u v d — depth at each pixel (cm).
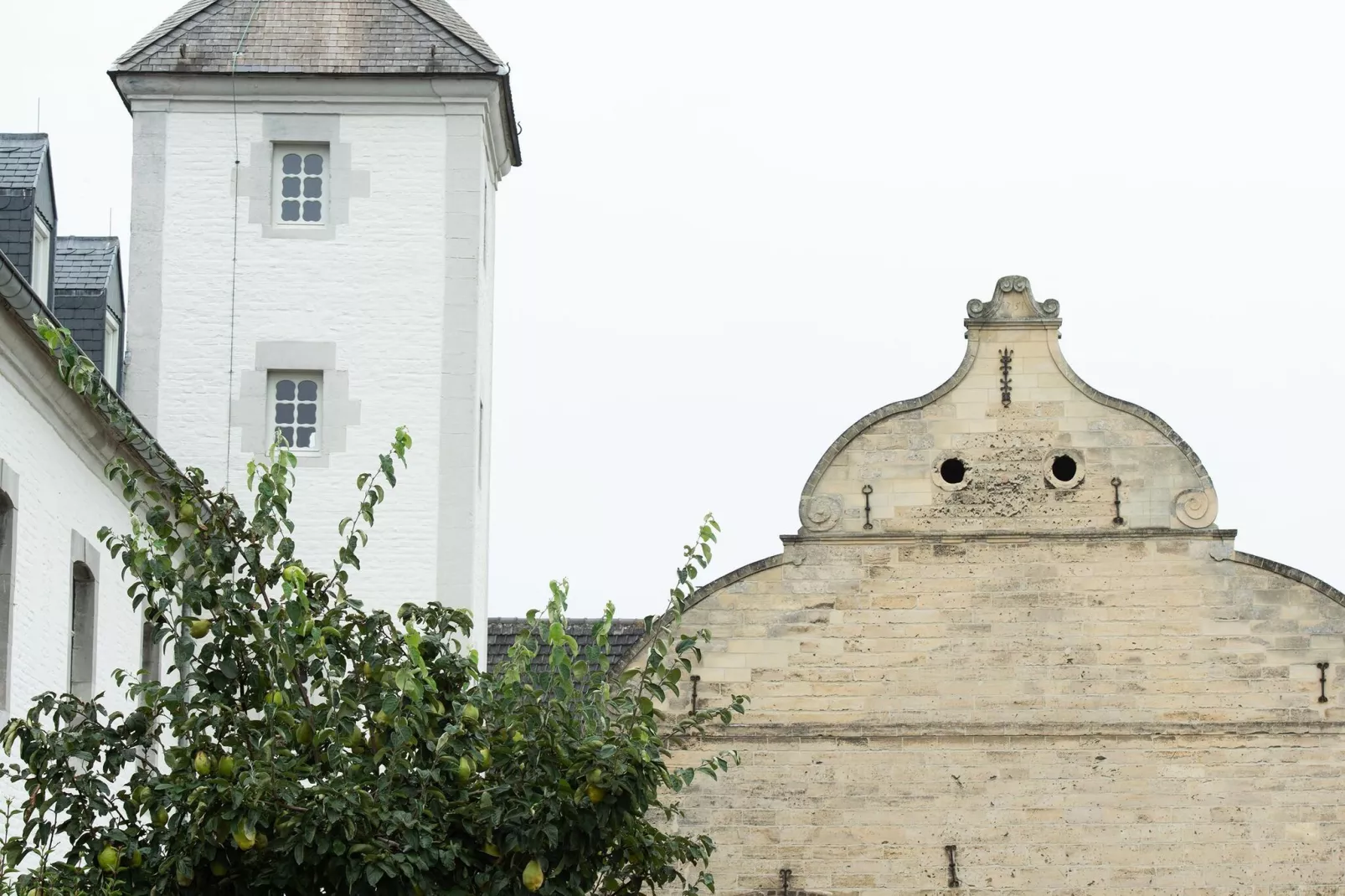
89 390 2069
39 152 3256
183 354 3966
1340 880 3897
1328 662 3956
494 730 2114
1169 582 3994
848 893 3941
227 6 4100
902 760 3978
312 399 3981
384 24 4075
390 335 3978
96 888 1988
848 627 4012
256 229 4000
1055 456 4044
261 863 2006
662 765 2125
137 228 3994
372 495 2202
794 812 3966
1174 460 4022
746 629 4016
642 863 2180
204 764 1997
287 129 4022
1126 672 3978
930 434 4056
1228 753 3947
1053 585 4003
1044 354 4066
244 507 3928
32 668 2708
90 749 2052
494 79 4019
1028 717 3975
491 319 4266
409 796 2042
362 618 2164
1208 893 3909
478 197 4019
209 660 2095
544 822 2041
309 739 2050
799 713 3988
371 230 4003
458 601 3897
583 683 2238
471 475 3931
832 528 4038
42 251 3312
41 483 2728
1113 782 3956
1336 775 3928
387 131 4031
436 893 2019
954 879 3934
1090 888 3922
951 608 4009
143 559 2077
